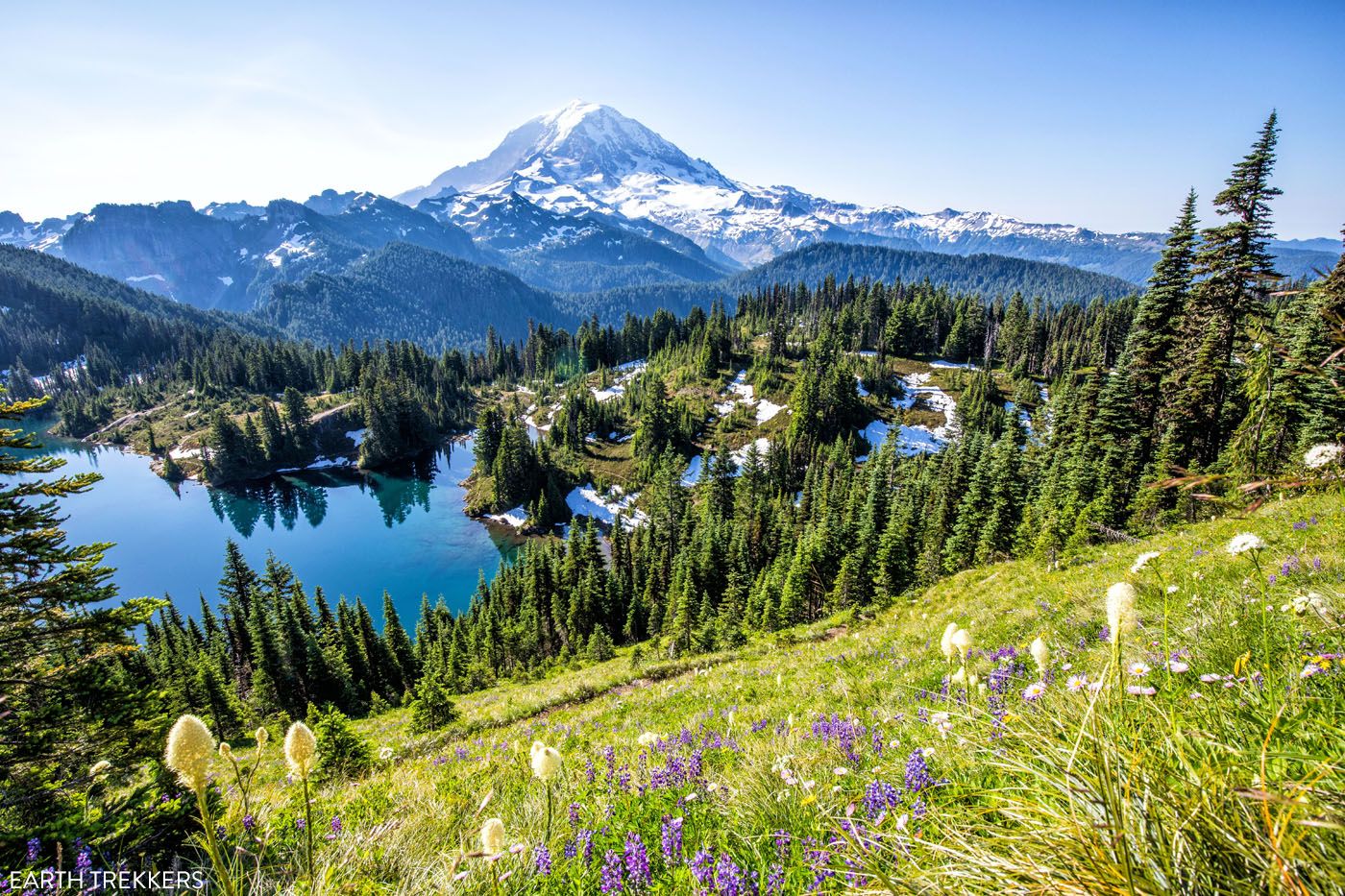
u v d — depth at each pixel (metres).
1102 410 42.50
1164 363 39.22
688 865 3.04
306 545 117.38
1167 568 10.70
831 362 138.88
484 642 59.00
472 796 5.64
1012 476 44.28
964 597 20.05
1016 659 7.52
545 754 3.13
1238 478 2.26
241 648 62.28
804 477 108.31
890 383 136.38
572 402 148.25
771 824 3.49
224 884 1.82
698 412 144.88
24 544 7.84
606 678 21.94
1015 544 37.66
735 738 7.16
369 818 5.29
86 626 8.39
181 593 102.19
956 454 62.97
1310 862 1.62
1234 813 1.88
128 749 7.69
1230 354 30.88
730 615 46.03
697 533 74.56
